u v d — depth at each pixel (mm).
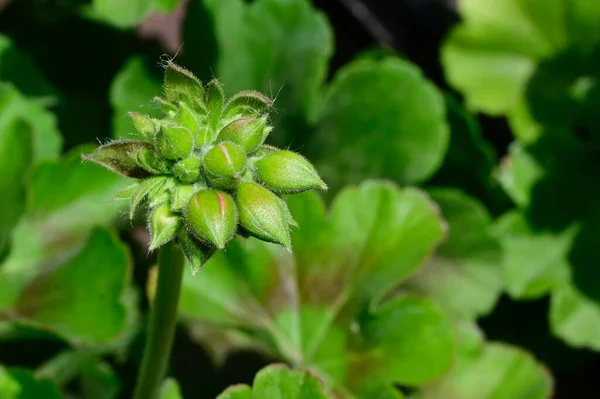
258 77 467
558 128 542
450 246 466
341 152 465
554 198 515
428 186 524
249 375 449
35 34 551
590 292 495
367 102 458
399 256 441
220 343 452
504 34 562
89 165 446
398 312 433
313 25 461
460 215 462
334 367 436
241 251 439
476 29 565
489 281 463
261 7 465
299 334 442
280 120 469
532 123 547
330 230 444
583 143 531
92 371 443
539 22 559
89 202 450
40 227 447
